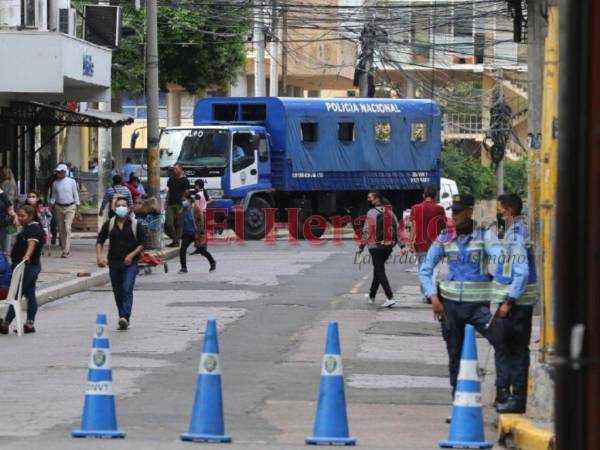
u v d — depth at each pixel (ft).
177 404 53.06
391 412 52.19
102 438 44.88
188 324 80.18
